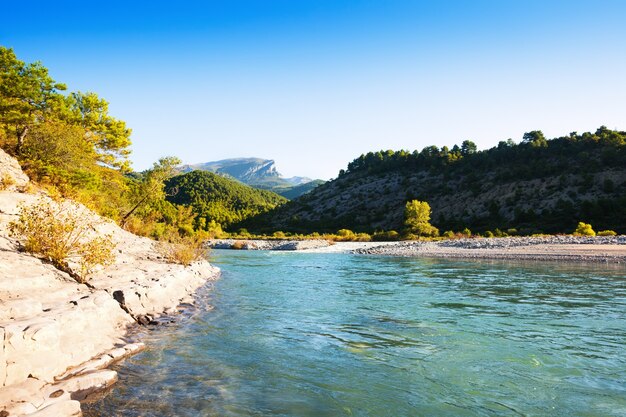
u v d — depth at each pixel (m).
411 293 15.24
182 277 15.57
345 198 144.38
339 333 9.47
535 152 119.00
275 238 86.12
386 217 117.25
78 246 12.35
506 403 5.70
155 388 6.09
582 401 5.73
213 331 9.59
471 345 8.44
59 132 26.73
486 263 27.56
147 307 10.77
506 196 100.62
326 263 30.53
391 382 6.50
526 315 11.20
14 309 6.74
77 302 8.25
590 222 71.75
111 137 37.91
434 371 6.97
